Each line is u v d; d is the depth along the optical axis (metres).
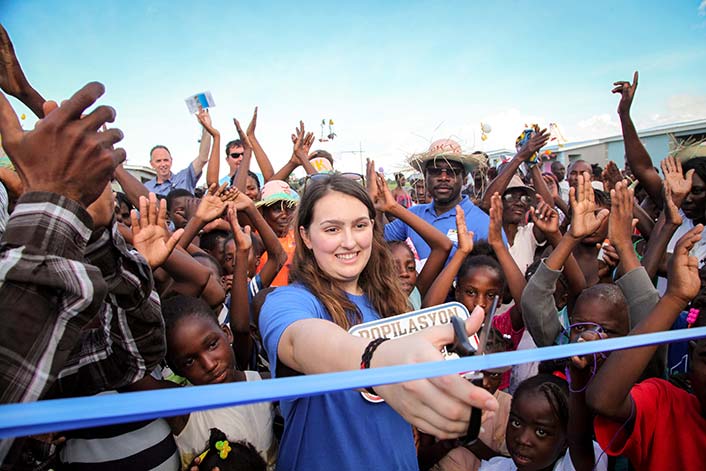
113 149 1.08
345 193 1.81
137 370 1.52
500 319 3.29
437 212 4.61
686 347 2.72
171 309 2.20
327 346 1.16
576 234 2.51
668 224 3.07
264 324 1.57
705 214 3.75
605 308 2.27
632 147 4.07
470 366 0.79
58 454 1.93
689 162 3.80
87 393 1.52
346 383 0.69
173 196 4.86
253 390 0.66
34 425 0.58
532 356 0.88
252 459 2.06
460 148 4.51
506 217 4.52
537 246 4.77
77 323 1.02
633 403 1.82
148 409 0.61
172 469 2.04
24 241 0.97
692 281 1.76
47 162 1.01
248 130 5.66
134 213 2.02
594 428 1.88
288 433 1.69
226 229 4.01
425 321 1.71
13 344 0.94
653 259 3.07
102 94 1.05
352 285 1.96
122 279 1.35
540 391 2.13
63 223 1.00
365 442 1.59
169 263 2.39
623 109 4.04
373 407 1.62
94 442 1.92
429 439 2.56
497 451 2.51
